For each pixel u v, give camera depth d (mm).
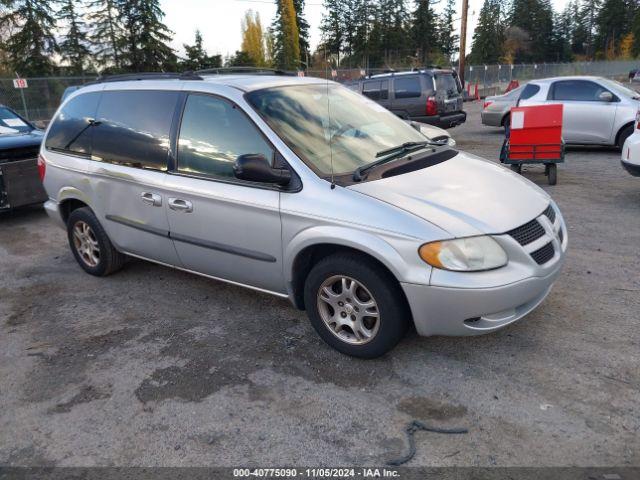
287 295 3762
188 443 2822
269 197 3535
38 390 3387
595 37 93938
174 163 4105
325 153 3613
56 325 4281
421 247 3000
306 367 3449
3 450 2861
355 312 3385
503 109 13492
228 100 3840
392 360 3467
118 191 4535
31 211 8336
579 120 10391
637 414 2826
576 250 5223
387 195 3242
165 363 3604
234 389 3264
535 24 87500
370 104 4609
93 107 4848
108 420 3047
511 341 3604
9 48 42156
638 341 3514
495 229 3080
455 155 4137
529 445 2664
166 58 45938
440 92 13578
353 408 3023
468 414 2914
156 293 4773
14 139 7551
